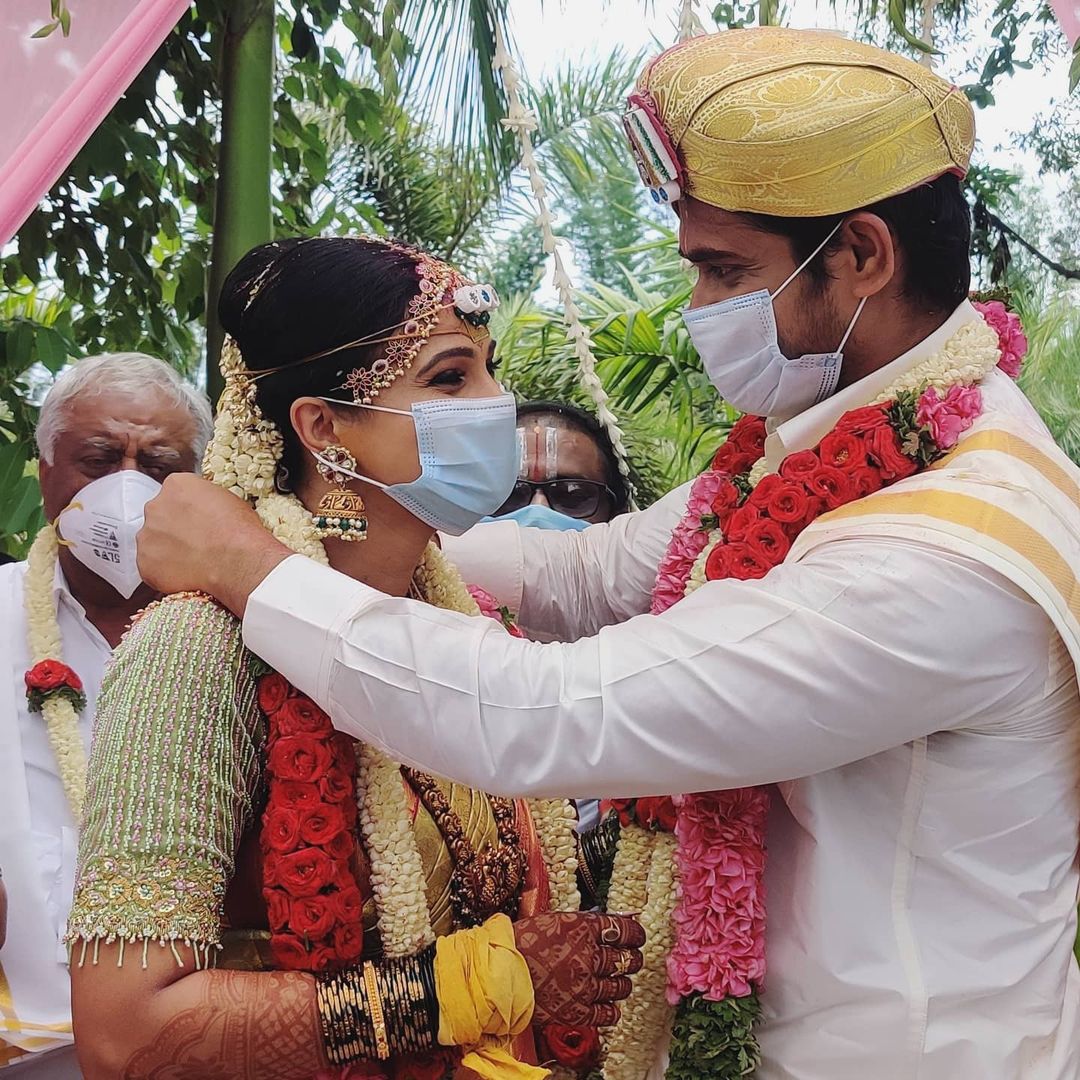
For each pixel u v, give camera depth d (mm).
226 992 1104
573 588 1736
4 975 1769
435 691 1155
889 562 1154
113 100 1883
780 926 1303
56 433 1998
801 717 1140
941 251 1300
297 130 3373
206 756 1149
